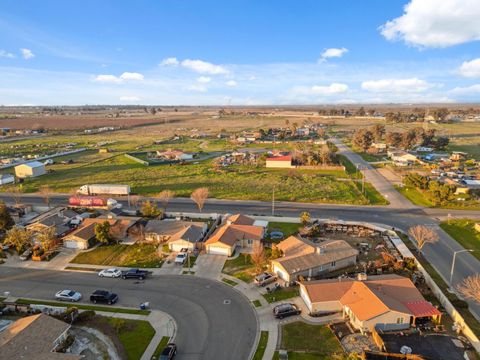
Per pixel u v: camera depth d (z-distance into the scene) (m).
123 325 42.47
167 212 81.38
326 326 42.28
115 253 62.47
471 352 37.47
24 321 39.69
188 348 38.72
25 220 78.31
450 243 64.94
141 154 162.25
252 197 94.19
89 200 86.75
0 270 56.78
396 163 135.38
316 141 194.38
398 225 74.19
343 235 69.06
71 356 34.69
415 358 35.81
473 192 94.88
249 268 56.47
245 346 39.00
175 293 49.75
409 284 47.50
